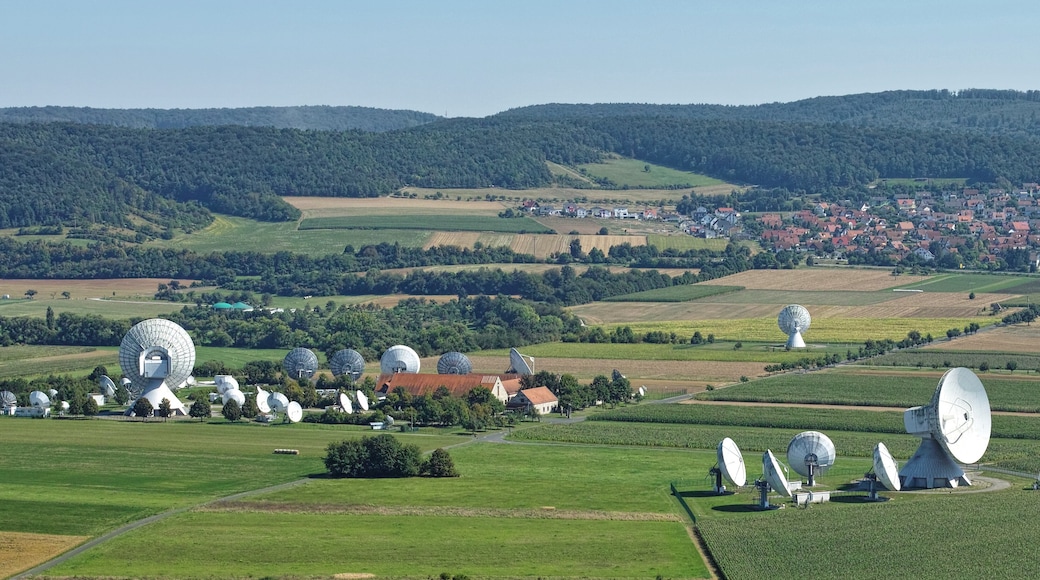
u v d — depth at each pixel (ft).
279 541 549.95
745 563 506.89
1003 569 496.64
